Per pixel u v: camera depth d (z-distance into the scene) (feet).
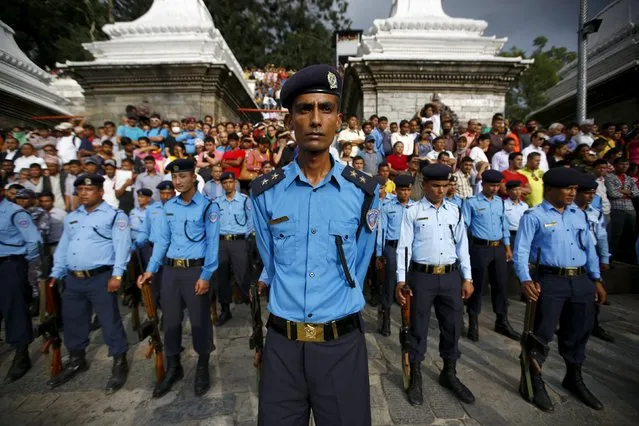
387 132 29.09
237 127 33.63
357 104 40.70
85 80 38.50
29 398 11.65
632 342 14.92
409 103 35.96
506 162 24.07
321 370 5.91
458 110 36.19
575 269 10.98
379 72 35.24
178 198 12.30
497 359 13.69
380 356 13.99
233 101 44.73
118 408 11.07
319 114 5.67
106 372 13.15
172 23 40.14
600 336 15.20
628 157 25.40
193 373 12.89
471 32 38.17
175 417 10.59
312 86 5.64
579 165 22.25
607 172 22.09
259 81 71.05
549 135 30.32
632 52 36.47
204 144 27.66
